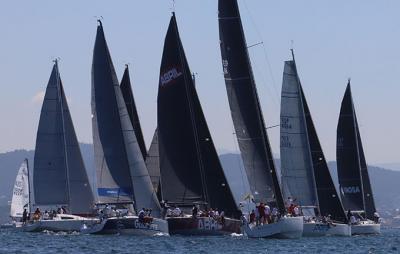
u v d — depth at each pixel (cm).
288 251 17312
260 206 19875
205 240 19512
